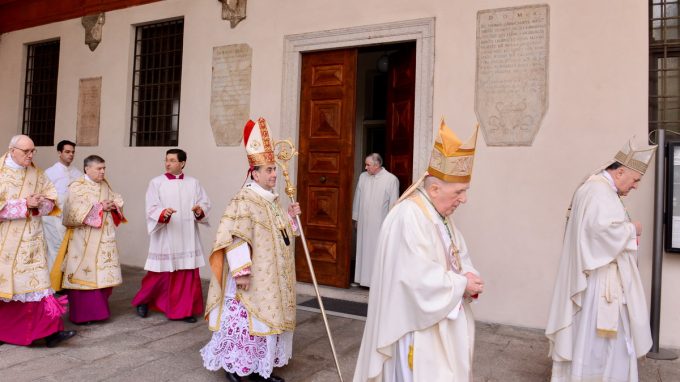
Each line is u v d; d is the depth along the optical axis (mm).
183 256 4777
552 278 4609
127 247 7133
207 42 6609
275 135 6070
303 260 6066
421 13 5258
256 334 3107
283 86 6043
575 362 3029
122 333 4340
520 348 4121
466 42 5027
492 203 4855
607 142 4465
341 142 5844
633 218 4344
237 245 3141
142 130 7324
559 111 4641
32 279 3836
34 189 3984
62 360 3664
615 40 4473
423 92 5215
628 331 2988
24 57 8367
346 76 5812
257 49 6238
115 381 3295
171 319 4777
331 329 4559
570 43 4621
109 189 4773
